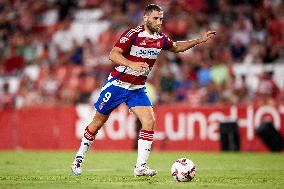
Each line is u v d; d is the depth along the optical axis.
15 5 91.19
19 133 63.22
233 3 77.81
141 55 27.95
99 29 83.31
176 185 25.77
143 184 26.27
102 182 27.38
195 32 76.31
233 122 56.62
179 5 79.88
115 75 28.55
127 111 58.94
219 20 76.88
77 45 78.81
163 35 28.50
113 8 84.00
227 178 30.42
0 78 78.06
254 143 56.66
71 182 27.39
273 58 69.00
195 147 57.59
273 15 75.12
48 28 86.38
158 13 27.53
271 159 46.94
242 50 71.69
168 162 44.25
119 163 43.06
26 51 82.25
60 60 78.12
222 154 53.41
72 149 60.84
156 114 58.78
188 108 57.88
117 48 27.45
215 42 72.75
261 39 72.75
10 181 28.00
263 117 56.62
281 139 56.12
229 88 65.31
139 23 80.19
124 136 59.06
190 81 68.31
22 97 73.12
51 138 61.81
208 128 57.31
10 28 88.00
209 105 58.66
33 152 56.91
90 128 29.72
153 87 66.69
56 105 72.31
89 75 72.88
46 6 89.56
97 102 29.20
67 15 87.69
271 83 64.25
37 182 27.41
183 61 71.56
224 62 69.94
